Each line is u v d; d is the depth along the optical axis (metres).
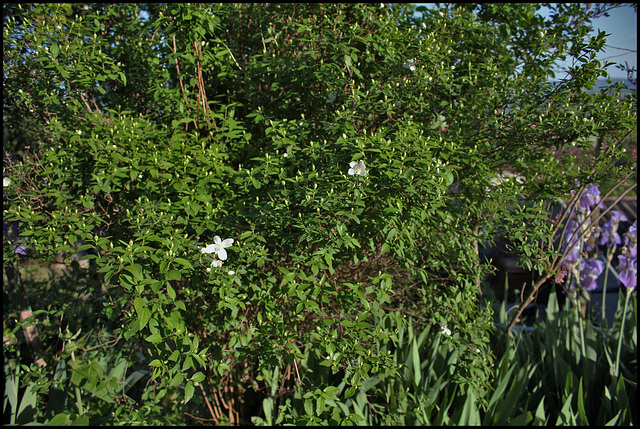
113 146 1.92
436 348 2.71
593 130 2.04
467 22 2.48
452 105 2.41
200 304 2.07
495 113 2.23
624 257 3.08
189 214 1.86
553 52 2.29
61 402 2.46
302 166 2.13
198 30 2.08
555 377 2.87
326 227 1.75
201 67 2.30
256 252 1.78
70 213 1.94
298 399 2.38
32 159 2.41
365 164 1.81
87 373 2.16
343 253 1.98
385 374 2.09
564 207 2.99
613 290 5.12
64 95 2.28
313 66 2.17
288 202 1.84
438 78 2.22
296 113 2.51
